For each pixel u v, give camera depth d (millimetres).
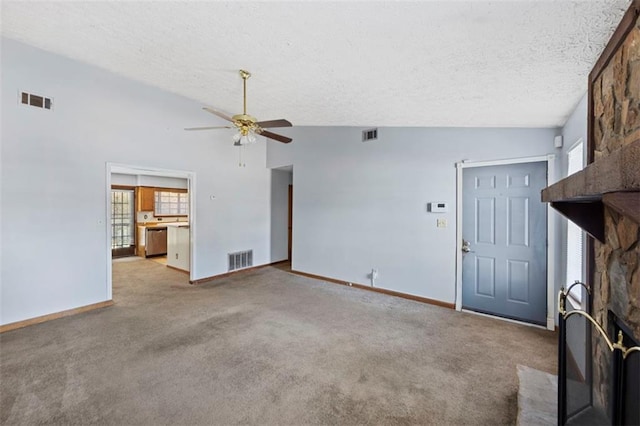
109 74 3695
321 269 5094
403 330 2996
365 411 1812
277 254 6426
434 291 3783
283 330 2992
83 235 3510
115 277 5219
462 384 2088
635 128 1176
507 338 2807
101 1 1788
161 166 4277
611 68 1400
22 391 1970
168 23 1852
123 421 1707
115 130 3771
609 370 1339
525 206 3141
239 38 1838
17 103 3010
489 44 1451
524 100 2176
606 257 1506
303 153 5383
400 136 4074
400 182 4078
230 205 5371
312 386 2059
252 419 1735
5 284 2971
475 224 3471
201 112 4809
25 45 3020
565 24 1242
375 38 1538
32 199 3133
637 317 1191
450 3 1173
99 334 2869
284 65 2100
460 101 2264
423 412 1804
